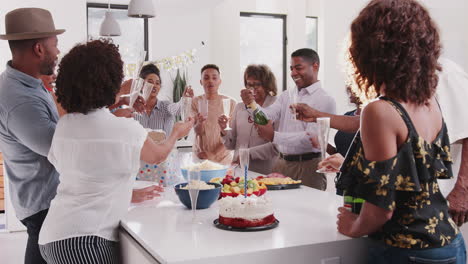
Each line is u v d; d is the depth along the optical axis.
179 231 1.92
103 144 1.91
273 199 2.49
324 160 2.18
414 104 1.50
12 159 2.28
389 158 1.44
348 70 1.66
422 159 1.47
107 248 1.99
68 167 1.95
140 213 2.23
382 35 1.43
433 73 1.47
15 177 2.30
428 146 1.50
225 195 2.40
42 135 2.16
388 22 1.43
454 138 1.81
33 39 2.27
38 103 2.20
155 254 1.66
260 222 1.93
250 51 8.57
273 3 8.46
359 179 1.53
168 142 2.19
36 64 2.30
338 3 5.68
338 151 3.11
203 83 3.98
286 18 8.63
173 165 2.96
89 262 1.93
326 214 2.16
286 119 3.71
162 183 2.92
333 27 5.78
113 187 1.97
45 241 1.95
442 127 1.58
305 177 3.48
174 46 7.12
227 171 2.96
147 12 5.15
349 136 3.02
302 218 2.09
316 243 1.73
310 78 3.60
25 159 2.26
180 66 6.95
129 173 2.00
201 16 7.16
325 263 1.75
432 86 1.48
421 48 1.44
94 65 1.89
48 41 2.32
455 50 4.61
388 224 1.55
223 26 7.80
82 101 1.91
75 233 1.90
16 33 2.25
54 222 1.93
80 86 1.89
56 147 1.99
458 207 1.80
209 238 1.81
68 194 1.96
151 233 1.89
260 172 3.74
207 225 2.01
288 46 8.63
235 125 3.88
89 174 1.92
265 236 1.83
